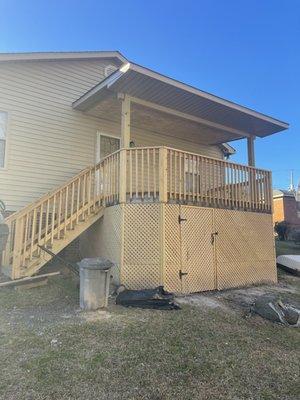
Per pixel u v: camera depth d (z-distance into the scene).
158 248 7.39
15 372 3.53
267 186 10.22
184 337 4.79
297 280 10.26
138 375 3.62
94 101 9.38
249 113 9.59
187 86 8.13
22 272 6.71
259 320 5.97
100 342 4.41
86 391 3.24
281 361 4.27
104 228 8.31
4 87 9.11
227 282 8.54
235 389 3.47
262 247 9.63
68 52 9.99
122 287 6.96
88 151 10.30
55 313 5.57
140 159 8.41
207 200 8.50
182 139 12.59
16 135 9.14
